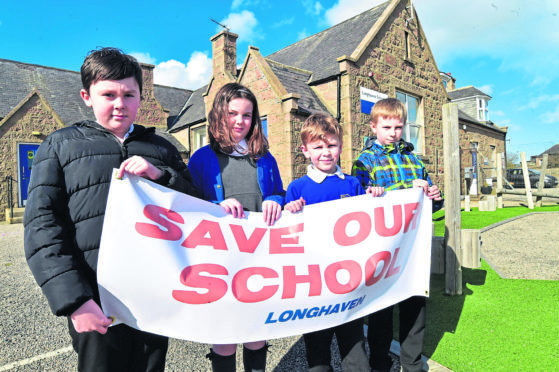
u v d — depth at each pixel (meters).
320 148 2.03
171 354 2.75
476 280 4.19
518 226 7.73
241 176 1.95
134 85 1.47
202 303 1.56
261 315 1.69
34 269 1.17
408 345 2.21
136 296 1.40
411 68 12.45
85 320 1.17
